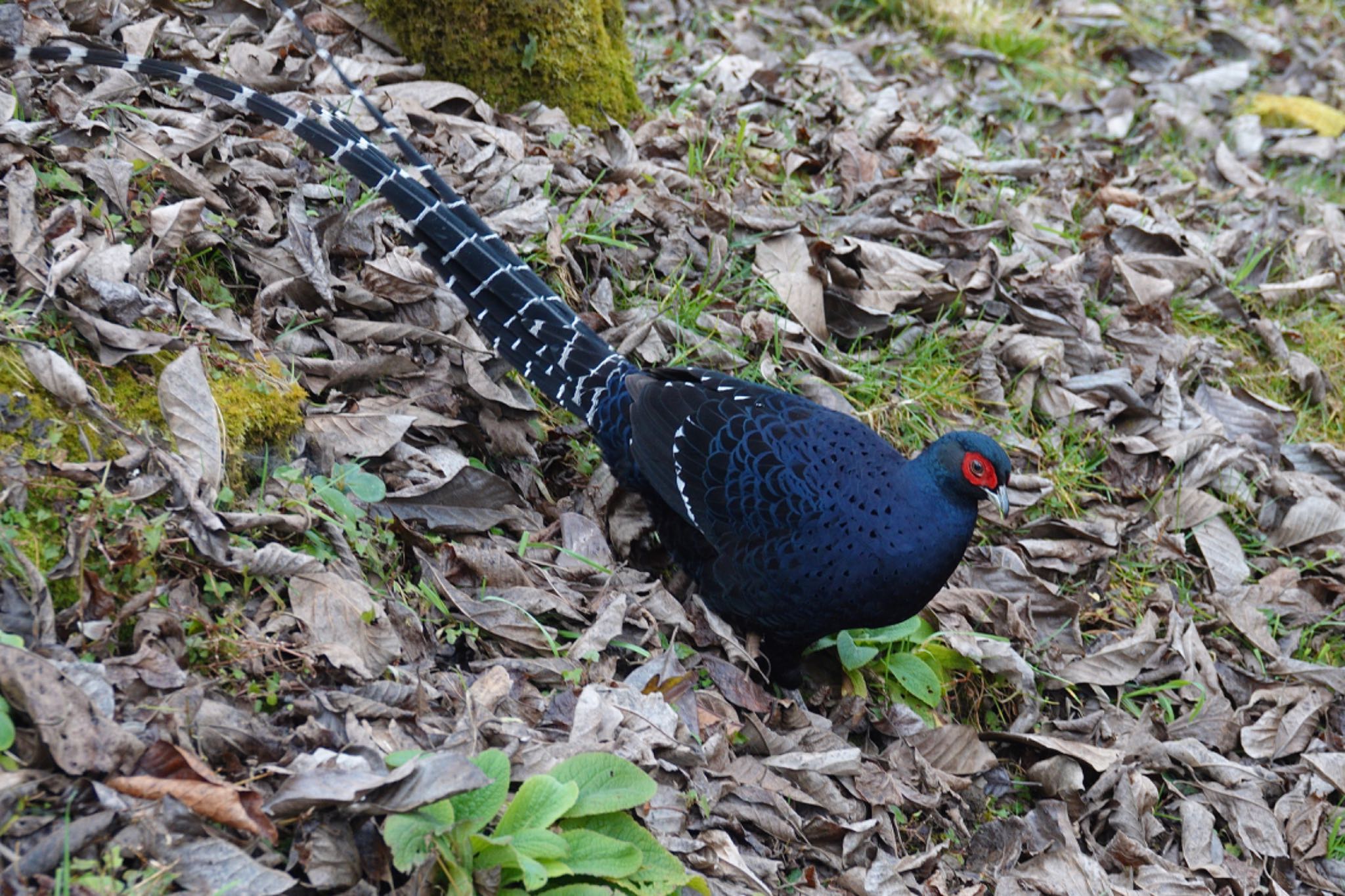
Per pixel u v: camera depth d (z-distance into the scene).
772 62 5.66
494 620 2.85
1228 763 3.46
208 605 2.44
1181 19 7.56
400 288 3.38
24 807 1.96
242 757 2.19
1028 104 6.25
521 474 3.38
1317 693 3.75
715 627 3.25
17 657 2.04
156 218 2.96
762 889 2.56
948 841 3.06
